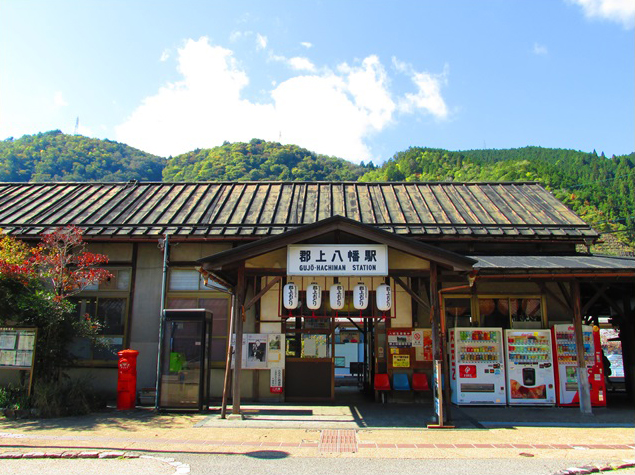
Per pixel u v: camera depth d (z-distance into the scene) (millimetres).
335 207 14172
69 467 6129
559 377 11312
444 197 15117
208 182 16500
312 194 15367
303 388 11922
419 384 11719
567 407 11133
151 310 12422
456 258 8977
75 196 15289
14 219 13430
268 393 11969
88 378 11398
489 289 12500
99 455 6664
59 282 10859
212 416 9844
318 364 12047
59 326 10461
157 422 9188
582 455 6918
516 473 6031
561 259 11328
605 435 8305
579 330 10648
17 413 9516
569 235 12414
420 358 12023
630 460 6621
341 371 19781
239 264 9688
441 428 8766
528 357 11406
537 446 7445
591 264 10445
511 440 7855
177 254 12656
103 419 9414
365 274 9156
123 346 12273
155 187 16141
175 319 10641
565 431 8617
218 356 12188
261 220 13109
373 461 6547
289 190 15758
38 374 10367
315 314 12344
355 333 20078
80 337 11391
